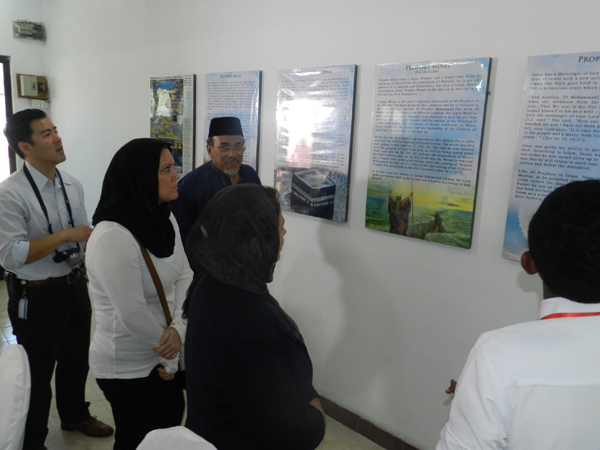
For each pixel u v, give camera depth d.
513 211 1.60
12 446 0.84
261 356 0.84
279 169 2.43
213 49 2.76
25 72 4.60
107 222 1.43
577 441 0.68
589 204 0.68
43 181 2.00
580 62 1.41
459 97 1.70
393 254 2.01
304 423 0.89
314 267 2.36
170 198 1.51
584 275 0.68
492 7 1.61
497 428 0.70
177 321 1.58
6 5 4.39
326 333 2.35
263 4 2.42
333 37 2.12
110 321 1.50
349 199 2.15
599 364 0.69
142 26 3.32
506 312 1.69
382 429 2.15
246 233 0.90
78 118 4.30
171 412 1.62
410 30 1.84
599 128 1.40
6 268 1.86
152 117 3.27
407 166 1.88
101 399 2.48
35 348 1.96
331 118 2.14
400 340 2.03
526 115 1.54
